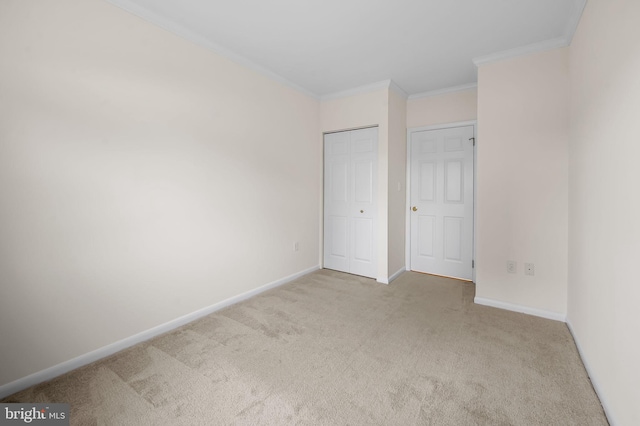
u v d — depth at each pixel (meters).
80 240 1.81
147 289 2.16
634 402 1.16
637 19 1.17
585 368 1.77
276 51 2.69
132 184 2.05
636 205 1.18
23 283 1.61
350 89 3.63
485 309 2.68
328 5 2.02
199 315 2.51
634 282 1.19
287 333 2.24
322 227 4.10
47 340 1.70
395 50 2.65
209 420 1.39
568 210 2.36
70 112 1.75
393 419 1.39
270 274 3.26
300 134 3.64
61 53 1.71
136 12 2.02
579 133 2.03
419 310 2.67
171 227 2.29
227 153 2.71
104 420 1.39
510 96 2.60
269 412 1.43
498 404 1.48
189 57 2.37
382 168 3.45
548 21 2.17
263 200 3.13
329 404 1.49
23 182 1.59
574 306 2.16
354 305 2.79
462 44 2.52
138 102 2.06
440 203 3.70
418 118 3.82
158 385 1.64
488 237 2.74
